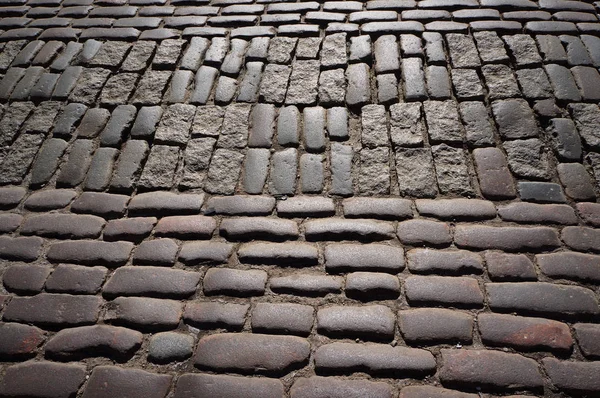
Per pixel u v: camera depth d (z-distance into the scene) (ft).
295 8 12.28
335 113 9.50
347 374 5.97
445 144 8.73
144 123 9.56
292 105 9.73
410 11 11.83
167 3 12.89
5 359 6.37
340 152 8.80
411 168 8.41
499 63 10.14
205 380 6.00
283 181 8.44
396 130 9.05
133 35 11.72
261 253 7.38
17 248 7.68
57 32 12.02
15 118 9.83
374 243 7.41
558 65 9.93
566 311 6.41
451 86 9.78
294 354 6.17
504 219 7.57
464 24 11.27
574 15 11.25
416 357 6.05
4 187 8.63
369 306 6.63
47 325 6.70
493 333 6.23
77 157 9.02
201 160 8.87
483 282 6.82
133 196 8.39
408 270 7.02
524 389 5.71
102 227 7.94
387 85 9.91
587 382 5.72
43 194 8.48
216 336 6.43
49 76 10.74
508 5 11.72
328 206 7.98
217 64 10.78
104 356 6.33
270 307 6.69
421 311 6.53
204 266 7.27
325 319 6.50
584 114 8.92
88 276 7.26
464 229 7.48
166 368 6.16
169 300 6.88
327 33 11.38
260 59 10.80
